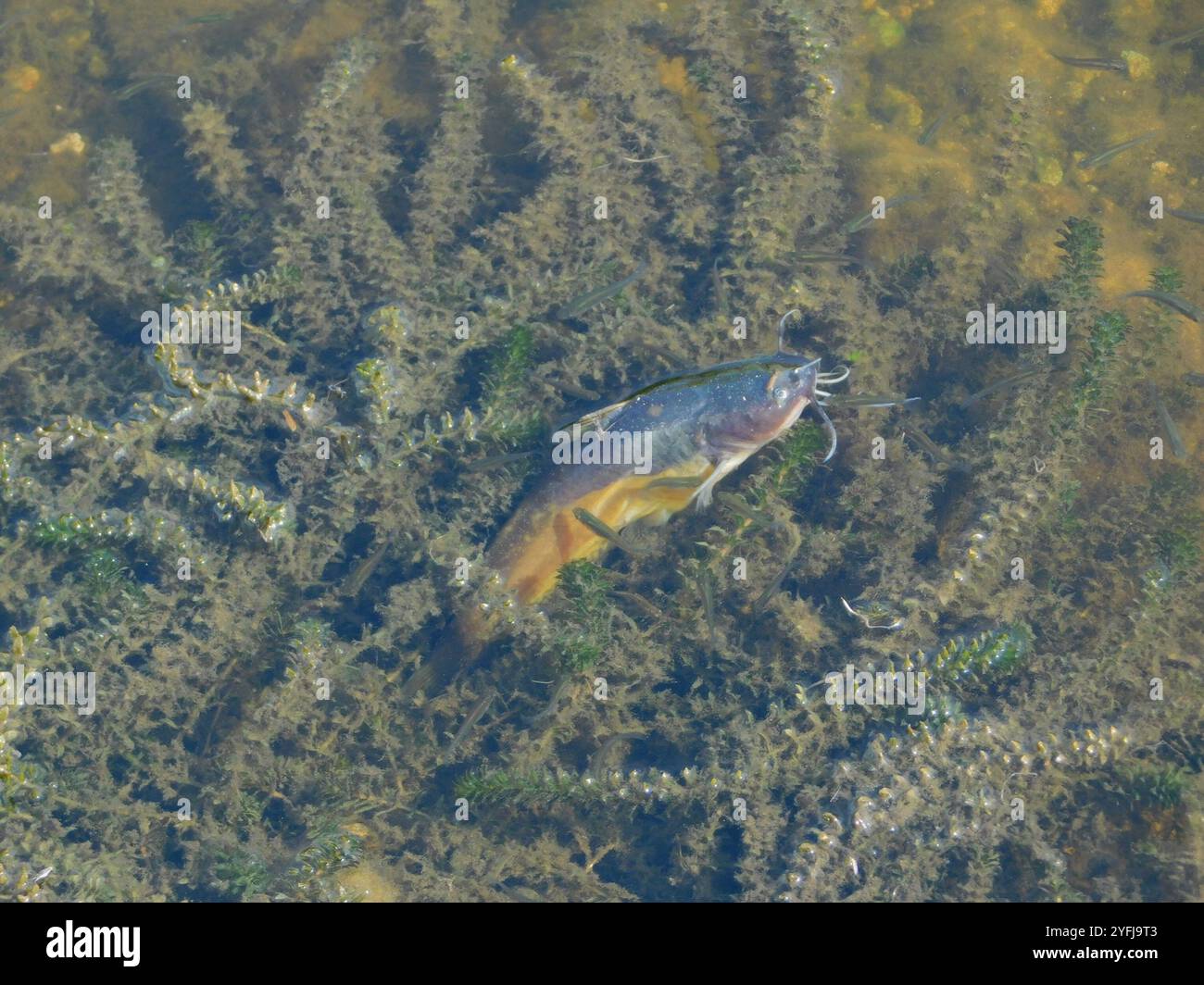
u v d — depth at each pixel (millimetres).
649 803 2693
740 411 2715
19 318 2785
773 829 2678
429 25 2834
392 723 2725
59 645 2703
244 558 2734
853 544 2758
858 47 2869
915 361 2797
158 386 2766
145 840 2697
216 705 2729
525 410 2762
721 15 2820
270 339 2771
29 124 2842
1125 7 2885
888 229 2814
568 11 2850
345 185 2787
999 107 2844
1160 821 2672
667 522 2760
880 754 2674
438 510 2764
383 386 2736
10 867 2641
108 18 2873
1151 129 2855
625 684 2725
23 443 2725
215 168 2812
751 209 2779
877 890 2646
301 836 2693
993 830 2658
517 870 2695
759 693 2729
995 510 2729
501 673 2734
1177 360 2783
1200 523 2744
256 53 2857
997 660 2693
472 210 2816
